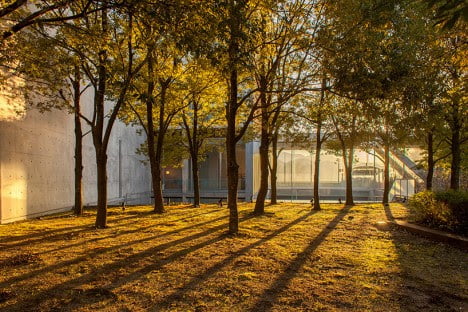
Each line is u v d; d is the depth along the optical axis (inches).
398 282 232.1
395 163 1246.3
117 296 206.7
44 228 465.1
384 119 428.5
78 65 412.8
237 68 308.7
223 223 492.1
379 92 330.0
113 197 1127.0
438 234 356.2
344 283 230.2
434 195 400.8
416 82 339.0
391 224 450.0
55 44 373.1
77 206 629.0
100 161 458.3
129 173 1280.8
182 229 439.5
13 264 276.4
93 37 323.6
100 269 262.2
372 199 1259.2
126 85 356.2
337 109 467.2
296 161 1321.4
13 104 583.5
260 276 245.3
